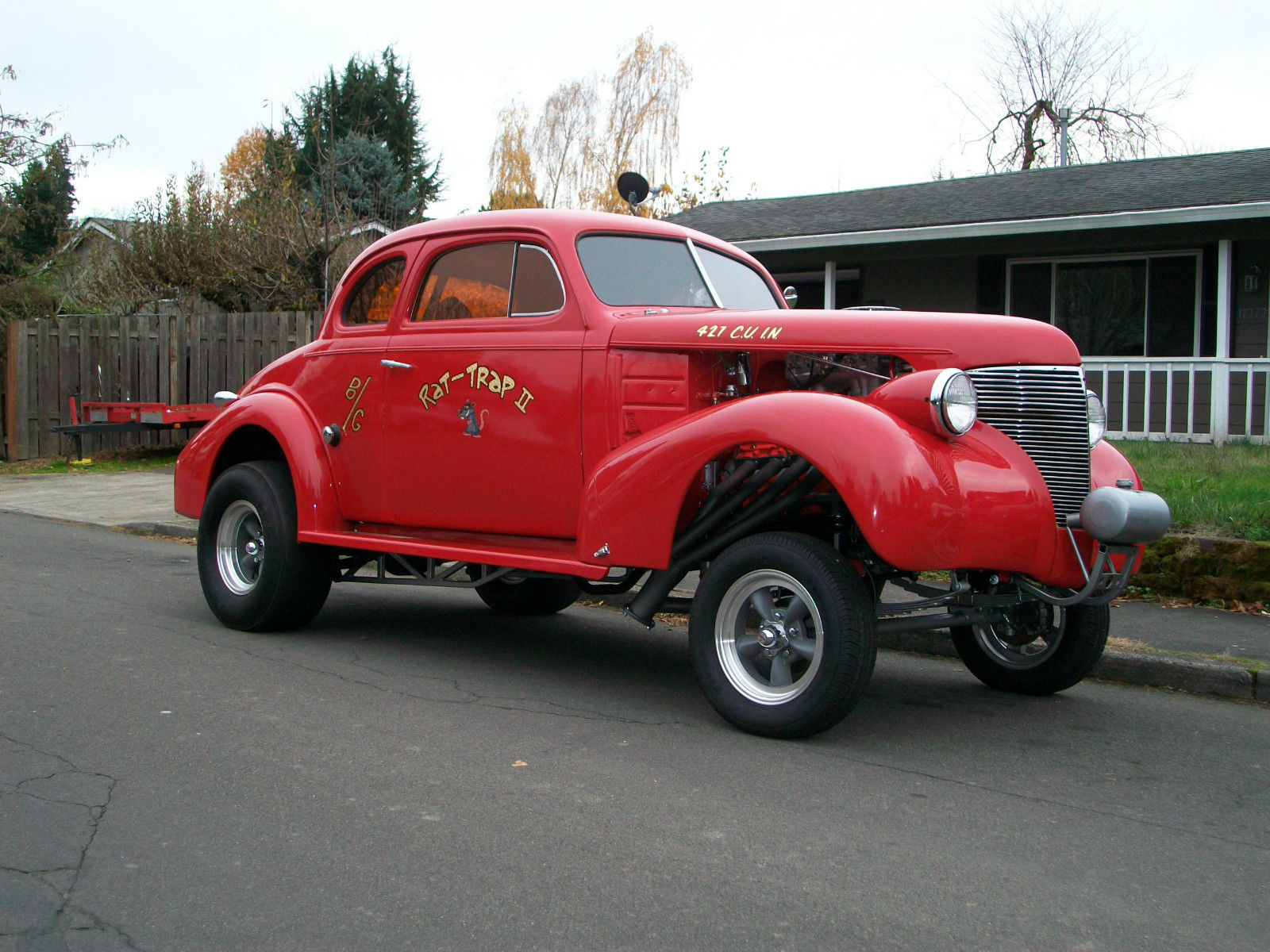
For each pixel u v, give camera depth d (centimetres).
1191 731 477
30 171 2158
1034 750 444
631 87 2981
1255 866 332
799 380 505
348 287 620
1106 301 1465
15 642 589
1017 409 446
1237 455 1038
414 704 490
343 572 670
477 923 286
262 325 1552
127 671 534
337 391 602
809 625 436
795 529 491
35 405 1617
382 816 356
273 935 278
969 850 339
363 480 591
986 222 1365
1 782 382
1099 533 430
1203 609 679
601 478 479
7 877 310
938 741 453
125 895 300
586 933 281
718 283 581
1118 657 568
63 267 2547
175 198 2125
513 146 3083
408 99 4228
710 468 478
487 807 365
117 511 1142
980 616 478
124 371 1606
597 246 536
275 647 596
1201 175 1420
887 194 1694
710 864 323
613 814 361
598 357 499
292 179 2795
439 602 765
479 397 538
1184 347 1423
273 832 342
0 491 1290
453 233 569
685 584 780
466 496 549
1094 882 318
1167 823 367
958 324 451
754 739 446
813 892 307
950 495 413
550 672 560
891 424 416
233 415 647
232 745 425
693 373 480
